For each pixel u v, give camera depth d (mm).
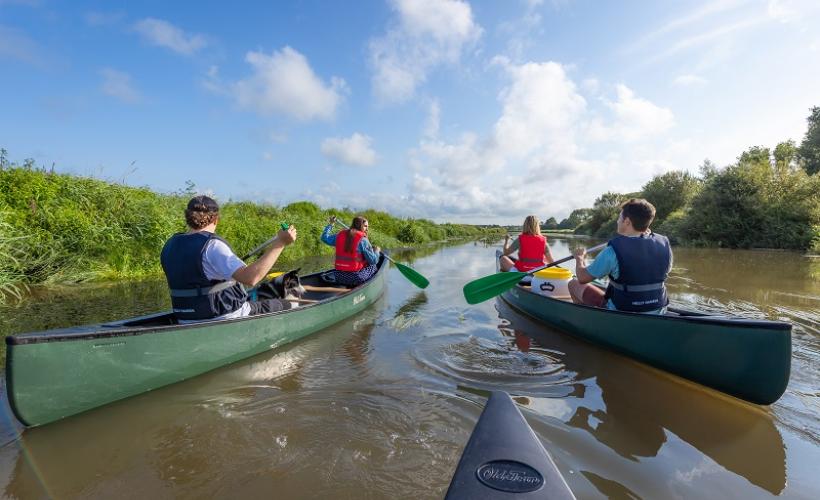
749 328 2482
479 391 2754
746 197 16031
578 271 3670
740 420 2330
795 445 2072
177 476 1877
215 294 3062
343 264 5672
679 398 2631
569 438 2139
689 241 17734
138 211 7676
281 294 4570
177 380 2852
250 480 1853
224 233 9367
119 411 2465
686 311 3484
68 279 6176
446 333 4191
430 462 1992
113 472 1899
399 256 13633
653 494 1709
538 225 5574
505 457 1212
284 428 2291
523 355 3479
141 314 4438
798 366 3035
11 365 2102
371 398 2658
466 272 9070
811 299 5312
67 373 2307
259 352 3463
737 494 1700
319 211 18406
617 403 2553
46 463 1953
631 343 3230
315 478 1869
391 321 4699
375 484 1832
